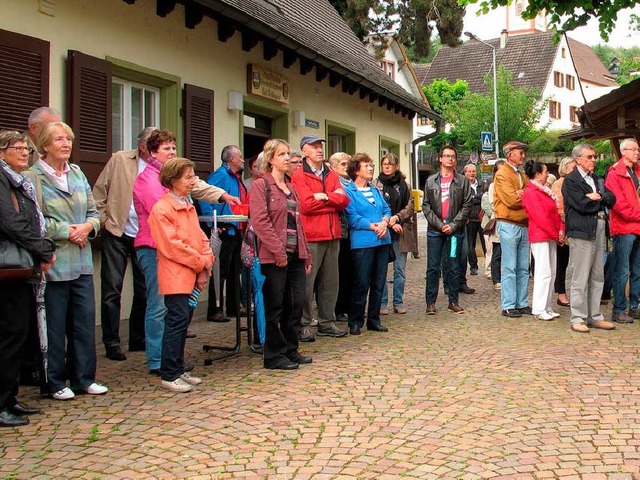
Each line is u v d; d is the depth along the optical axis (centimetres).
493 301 1014
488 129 4194
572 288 786
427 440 447
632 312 856
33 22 686
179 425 481
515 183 877
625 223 816
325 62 1179
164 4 858
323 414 502
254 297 629
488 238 1245
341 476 392
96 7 765
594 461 409
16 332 485
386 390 561
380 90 1473
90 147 750
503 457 417
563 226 902
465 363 643
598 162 3231
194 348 728
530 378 589
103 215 686
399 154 1841
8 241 480
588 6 966
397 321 869
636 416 488
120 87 838
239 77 1048
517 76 5644
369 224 771
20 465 411
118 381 598
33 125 564
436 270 914
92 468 407
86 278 557
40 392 553
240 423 484
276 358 634
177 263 563
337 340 755
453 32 2153
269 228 614
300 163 766
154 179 609
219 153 1000
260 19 947
